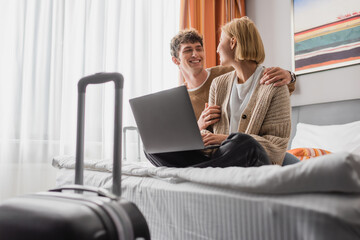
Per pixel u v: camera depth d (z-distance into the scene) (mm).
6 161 2201
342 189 518
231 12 3273
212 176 764
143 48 2893
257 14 3254
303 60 2762
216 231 728
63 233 546
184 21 3053
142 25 2908
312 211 534
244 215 667
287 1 2965
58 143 2393
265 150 1017
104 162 1349
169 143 1018
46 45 2396
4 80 2225
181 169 915
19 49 2279
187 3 3096
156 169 1009
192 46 2139
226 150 954
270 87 1268
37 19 2381
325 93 2625
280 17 3025
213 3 3180
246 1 3367
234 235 684
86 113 2561
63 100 2479
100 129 2592
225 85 1462
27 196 710
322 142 2273
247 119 1302
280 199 601
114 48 2713
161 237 912
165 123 1000
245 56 1340
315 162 557
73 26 2553
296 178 569
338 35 2561
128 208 648
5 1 2262
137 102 1062
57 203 626
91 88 2586
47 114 2373
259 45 1362
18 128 2244
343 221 495
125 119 2760
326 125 2463
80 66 2539
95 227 573
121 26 2803
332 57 2580
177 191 854
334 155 535
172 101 947
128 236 608
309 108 2600
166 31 3086
